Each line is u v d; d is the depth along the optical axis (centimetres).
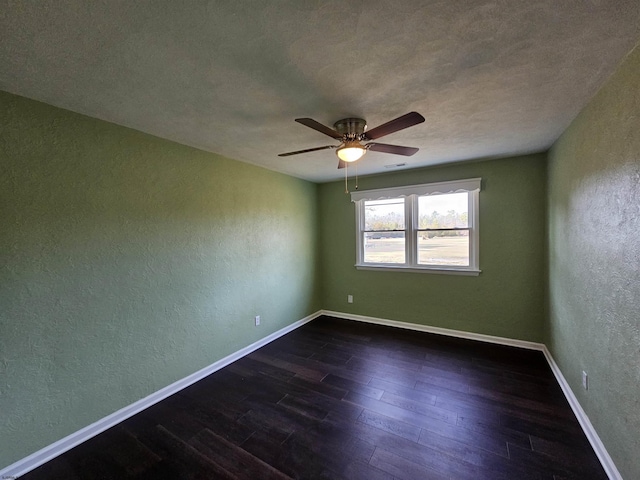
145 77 157
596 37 128
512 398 242
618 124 154
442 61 146
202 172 289
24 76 153
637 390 139
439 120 224
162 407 239
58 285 191
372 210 446
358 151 204
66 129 194
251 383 274
